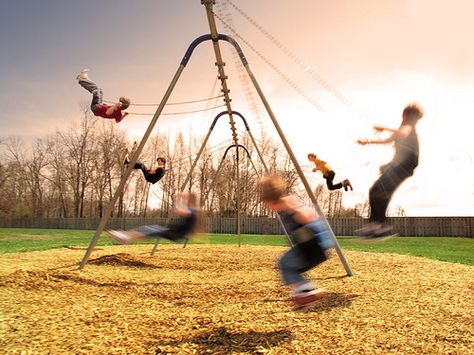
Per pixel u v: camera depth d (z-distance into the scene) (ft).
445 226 113.19
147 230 17.30
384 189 16.38
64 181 180.65
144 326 14.61
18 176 188.14
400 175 16.17
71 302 17.89
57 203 203.10
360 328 14.30
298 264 13.25
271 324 14.84
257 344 12.62
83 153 172.24
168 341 12.94
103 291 20.65
